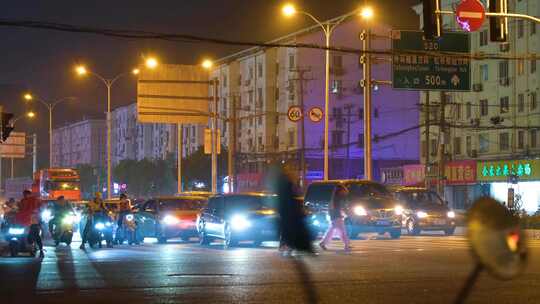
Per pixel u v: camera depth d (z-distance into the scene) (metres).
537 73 80.69
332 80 107.75
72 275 20.36
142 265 23.12
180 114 58.78
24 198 28.25
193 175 120.31
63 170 87.44
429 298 15.40
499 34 25.31
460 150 92.62
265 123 113.00
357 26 107.31
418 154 112.81
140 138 161.50
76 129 198.62
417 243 33.97
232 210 33.50
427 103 74.06
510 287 16.84
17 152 117.62
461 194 89.69
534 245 30.84
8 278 19.72
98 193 34.19
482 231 6.61
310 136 107.75
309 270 20.83
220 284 17.86
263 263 23.31
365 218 38.06
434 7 24.61
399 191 45.97
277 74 113.06
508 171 78.69
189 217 38.56
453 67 48.72
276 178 16.33
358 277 19.02
